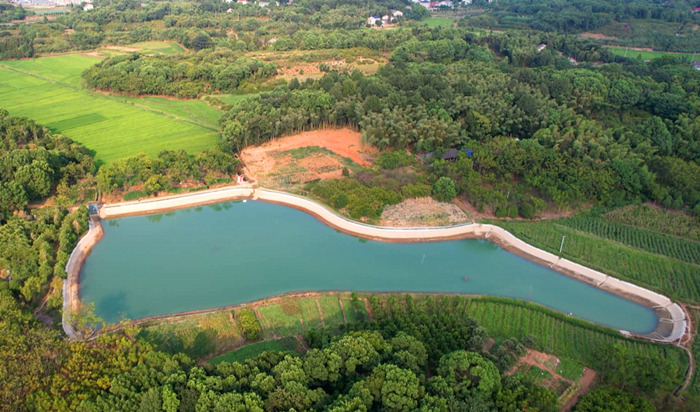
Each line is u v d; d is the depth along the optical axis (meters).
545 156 159.88
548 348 98.88
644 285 118.19
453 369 81.56
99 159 176.88
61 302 107.44
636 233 139.75
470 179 156.00
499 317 108.06
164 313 109.12
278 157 185.38
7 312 94.75
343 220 145.38
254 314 106.75
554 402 78.88
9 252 115.81
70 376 79.00
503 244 138.62
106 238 140.25
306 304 111.44
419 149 182.75
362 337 86.25
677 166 155.38
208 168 166.62
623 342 100.94
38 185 144.88
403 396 73.56
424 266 129.50
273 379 77.06
